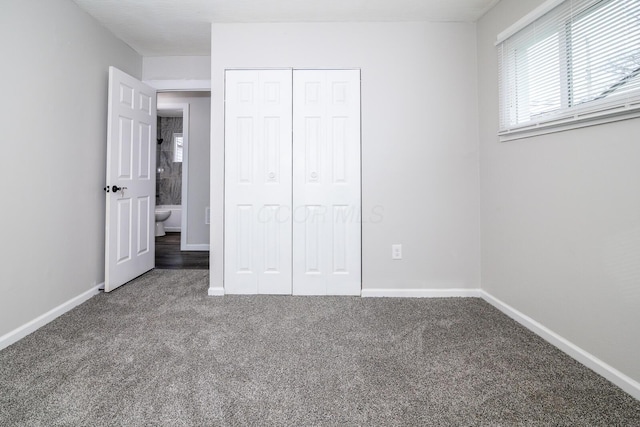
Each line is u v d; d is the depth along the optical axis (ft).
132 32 9.08
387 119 8.41
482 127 8.14
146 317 6.92
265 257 8.55
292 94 8.45
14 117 5.92
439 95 8.38
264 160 8.50
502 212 7.34
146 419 3.79
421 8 7.75
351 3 7.54
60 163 7.13
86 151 8.02
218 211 8.53
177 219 21.79
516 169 6.80
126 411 3.92
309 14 8.03
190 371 4.82
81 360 5.12
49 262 6.79
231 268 8.52
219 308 7.50
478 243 8.39
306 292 8.55
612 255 4.64
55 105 6.97
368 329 6.35
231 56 8.45
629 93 4.29
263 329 6.34
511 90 6.95
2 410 3.91
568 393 4.32
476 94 8.36
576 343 5.24
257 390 4.37
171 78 10.78
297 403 4.10
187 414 3.88
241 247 8.54
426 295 8.43
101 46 8.61
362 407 4.03
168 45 9.93
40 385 4.43
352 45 8.41
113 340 5.82
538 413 3.92
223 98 8.48
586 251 5.07
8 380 4.55
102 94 8.68
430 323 6.65
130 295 8.36
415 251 8.45
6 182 5.76
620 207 4.52
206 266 11.62
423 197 8.41
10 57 5.83
